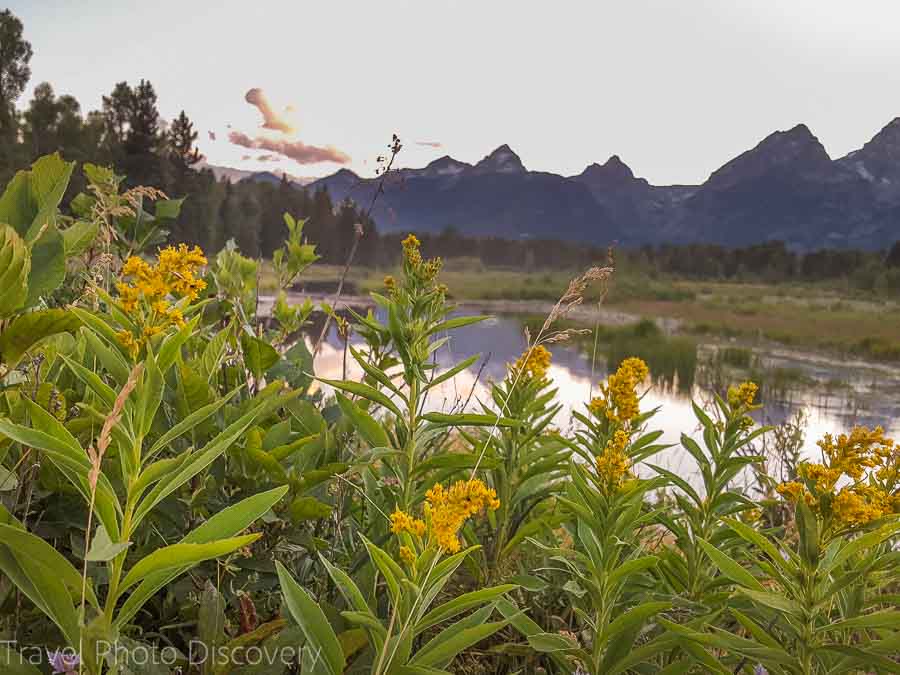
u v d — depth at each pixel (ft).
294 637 4.54
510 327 101.50
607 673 5.62
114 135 179.11
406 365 6.34
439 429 6.51
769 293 249.34
